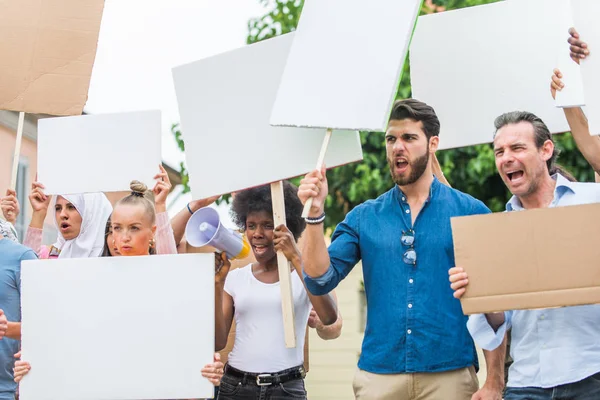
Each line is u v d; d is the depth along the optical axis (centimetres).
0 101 563
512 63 538
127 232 521
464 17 546
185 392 477
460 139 543
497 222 436
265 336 529
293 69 480
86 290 489
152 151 541
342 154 501
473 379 484
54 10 570
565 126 528
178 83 534
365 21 475
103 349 485
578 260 428
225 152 523
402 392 480
